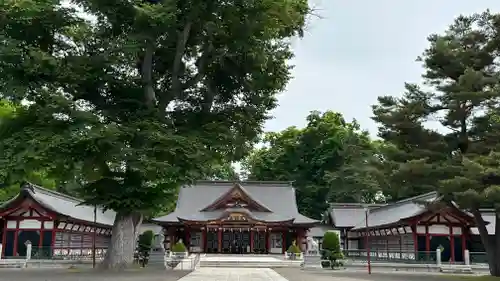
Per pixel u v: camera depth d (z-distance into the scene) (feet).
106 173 82.53
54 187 179.42
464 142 99.96
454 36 103.45
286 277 89.15
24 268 106.42
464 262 136.56
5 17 71.61
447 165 91.30
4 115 79.61
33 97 73.77
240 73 93.97
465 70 93.56
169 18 74.02
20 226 136.15
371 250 178.81
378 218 183.21
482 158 87.30
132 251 89.15
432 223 146.20
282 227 179.63
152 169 72.84
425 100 102.58
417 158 97.19
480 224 101.71
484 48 99.55
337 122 269.85
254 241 184.55
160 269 102.01
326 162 251.80
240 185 196.85
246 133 95.20
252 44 86.02
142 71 90.38
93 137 69.31
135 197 83.05
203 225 176.14
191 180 81.56
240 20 82.74
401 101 103.55
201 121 91.61
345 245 195.52
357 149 234.58
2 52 68.69
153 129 75.87
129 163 74.64
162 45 88.84
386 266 127.03
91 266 111.24
